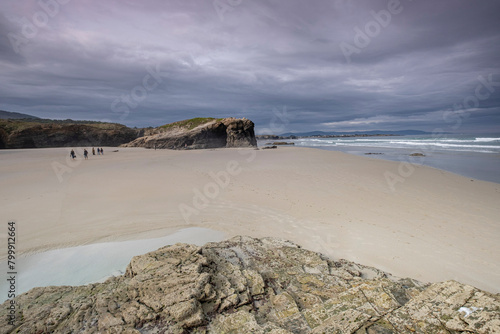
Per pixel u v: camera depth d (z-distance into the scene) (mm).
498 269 6523
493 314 3467
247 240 7852
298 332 4008
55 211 10930
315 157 29688
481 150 38125
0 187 14977
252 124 60562
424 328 3600
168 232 9102
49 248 7781
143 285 4777
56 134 63156
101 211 11023
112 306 4516
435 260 7020
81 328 4105
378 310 4148
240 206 11898
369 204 12023
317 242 8281
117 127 75562
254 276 5477
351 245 8008
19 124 60750
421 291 4633
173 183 16109
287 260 6586
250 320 4230
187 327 4074
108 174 19062
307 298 4988
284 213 10977
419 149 42125
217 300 4621
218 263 5918
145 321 4133
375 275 6141
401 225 9492
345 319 4000
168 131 70062
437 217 10281
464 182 16359
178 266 5316
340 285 5395
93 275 6387
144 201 12484
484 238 8305
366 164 23703
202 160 28250
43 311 4578
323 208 11539
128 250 7727
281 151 40188
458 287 4207
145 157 32531
